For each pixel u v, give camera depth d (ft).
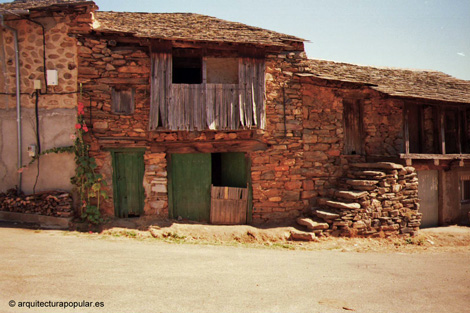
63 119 30.09
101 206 30.58
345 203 32.17
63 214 28.60
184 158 32.86
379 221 32.96
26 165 29.91
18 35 29.94
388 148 38.75
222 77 32.55
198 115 30.78
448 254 29.30
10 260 17.46
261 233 30.42
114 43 30.71
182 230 29.53
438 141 40.63
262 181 33.37
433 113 41.83
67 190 29.94
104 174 30.60
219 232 29.94
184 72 41.88
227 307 13.43
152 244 25.31
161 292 14.60
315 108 35.12
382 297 15.92
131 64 30.86
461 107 41.39
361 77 38.50
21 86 30.09
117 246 23.38
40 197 29.07
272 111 33.55
